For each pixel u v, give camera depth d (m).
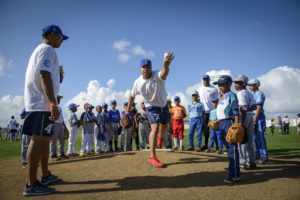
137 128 10.43
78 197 3.57
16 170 5.45
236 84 5.74
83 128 9.35
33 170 3.65
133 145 14.73
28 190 3.63
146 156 5.95
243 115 5.05
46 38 4.00
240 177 4.29
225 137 4.48
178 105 9.30
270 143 13.65
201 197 3.56
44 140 3.71
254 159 5.35
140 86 5.35
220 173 4.72
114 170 4.99
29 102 3.68
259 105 6.02
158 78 5.26
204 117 8.64
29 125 3.69
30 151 3.62
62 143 7.62
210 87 8.70
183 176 4.56
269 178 4.48
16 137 23.72
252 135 5.40
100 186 4.05
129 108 5.91
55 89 3.85
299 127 26.69
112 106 10.38
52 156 7.39
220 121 4.64
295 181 4.28
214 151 8.38
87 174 4.79
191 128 8.56
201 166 5.20
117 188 3.95
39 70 3.63
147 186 4.04
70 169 5.24
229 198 3.51
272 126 27.33
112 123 10.21
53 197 3.58
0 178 4.69
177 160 5.71
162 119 5.52
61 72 4.89
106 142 9.91
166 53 5.02
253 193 3.70
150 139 5.31
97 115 9.86
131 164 5.33
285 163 5.89
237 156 4.26
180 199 3.49
